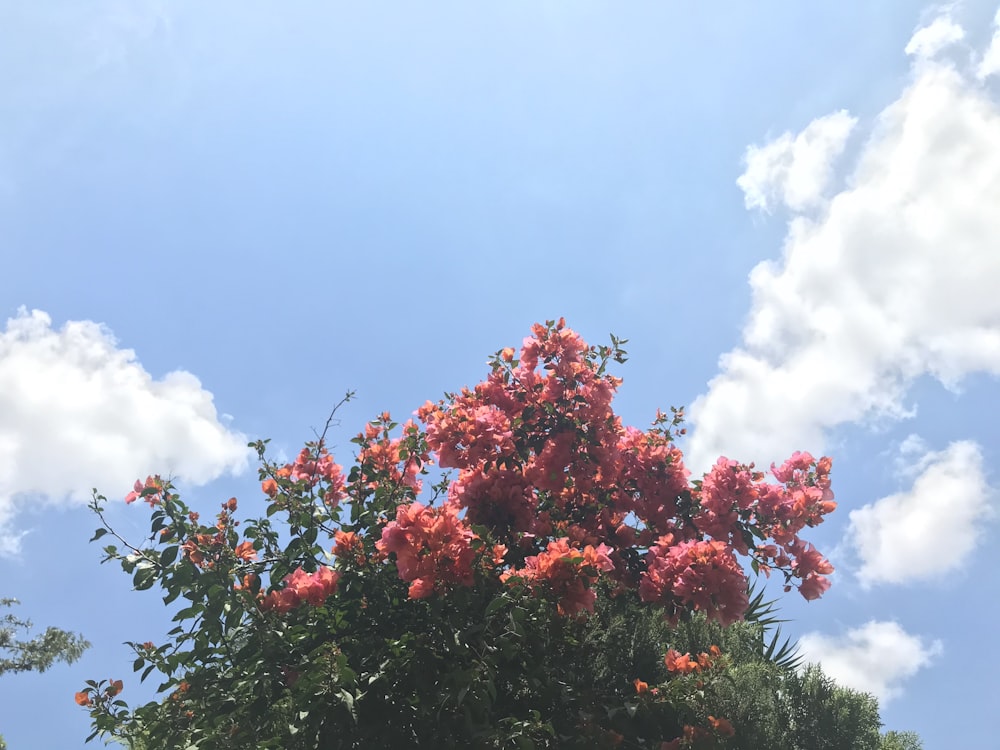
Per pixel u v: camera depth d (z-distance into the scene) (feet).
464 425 13.89
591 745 10.40
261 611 11.50
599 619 12.83
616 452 14.48
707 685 11.34
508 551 13.17
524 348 14.71
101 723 13.50
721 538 14.28
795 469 15.61
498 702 10.75
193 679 11.64
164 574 12.01
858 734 12.25
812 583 14.35
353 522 13.34
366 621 11.66
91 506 12.29
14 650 43.80
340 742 10.08
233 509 13.12
